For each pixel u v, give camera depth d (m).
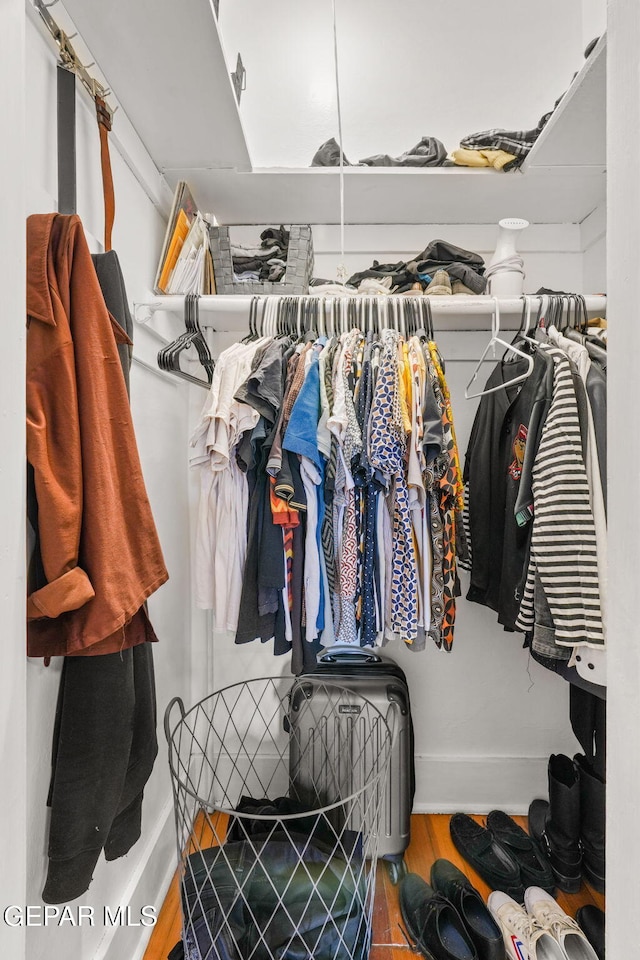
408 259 1.55
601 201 1.42
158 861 1.19
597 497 0.87
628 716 0.40
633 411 0.40
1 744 0.44
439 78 1.54
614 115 0.42
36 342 0.59
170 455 1.35
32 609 0.57
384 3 1.53
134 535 0.67
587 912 1.11
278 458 0.96
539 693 1.55
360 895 1.00
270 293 1.32
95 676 0.69
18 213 0.46
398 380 1.00
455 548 1.07
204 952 0.90
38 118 0.71
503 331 1.52
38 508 0.57
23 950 0.45
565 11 1.53
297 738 1.30
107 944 0.90
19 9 0.46
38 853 0.71
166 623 1.29
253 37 1.54
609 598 0.42
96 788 0.68
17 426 0.46
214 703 1.54
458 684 1.55
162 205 1.28
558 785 1.26
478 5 1.53
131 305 1.09
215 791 1.52
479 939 1.02
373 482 0.99
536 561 0.90
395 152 1.54
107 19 0.83
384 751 1.27
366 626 1.01
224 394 1.00
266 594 1.00
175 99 1.01
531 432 0.99
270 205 1.45
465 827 1.39
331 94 1.54
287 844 1.07
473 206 1.45
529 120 1.54
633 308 0.40
